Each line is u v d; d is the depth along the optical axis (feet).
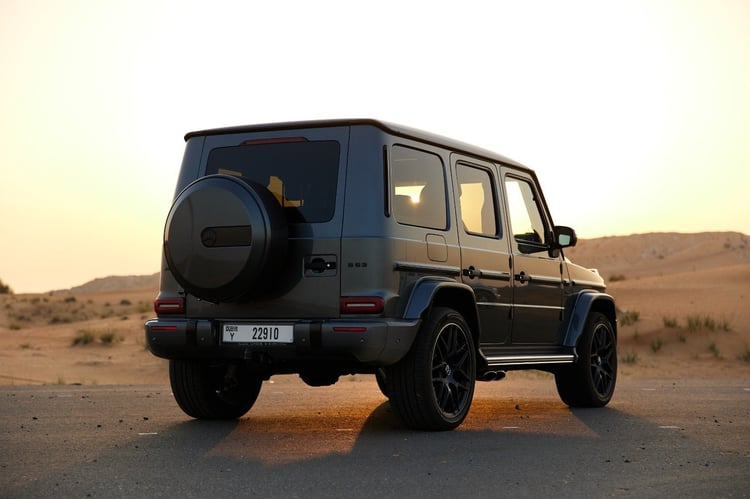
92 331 105.81
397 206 25.32
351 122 25.34
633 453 21.89
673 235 385.91
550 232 33.17
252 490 17.51
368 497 16.89
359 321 24.18
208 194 24.54
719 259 300.61
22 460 20.75
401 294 24.90
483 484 18.07
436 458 21.12
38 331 114.42
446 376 26.18
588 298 33.42
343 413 30.83
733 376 66.95
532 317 31.01
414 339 25.04
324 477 18.78
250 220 24.11
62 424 27.14
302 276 24.85
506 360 28.78
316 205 25.12
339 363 25.52
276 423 27.78
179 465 20.16
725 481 18.40
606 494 17.13
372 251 24.43
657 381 50.49
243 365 27.02
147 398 35.63
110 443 23.36
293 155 25.72
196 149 27.02
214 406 28.09
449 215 27.32
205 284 24.56
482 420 28.84
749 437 24.80
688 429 26.55
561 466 20.07
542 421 28.60
